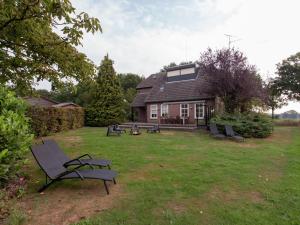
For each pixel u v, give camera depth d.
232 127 15.45
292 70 35.00
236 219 3.89
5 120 3.92
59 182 5.46
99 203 4.37
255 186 5.54
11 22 6.00
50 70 7.80
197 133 17.27
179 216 3.94
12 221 3.44
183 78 28.28
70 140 12.84
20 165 4.08
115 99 28.17
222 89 18.09
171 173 6.38
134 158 8.18
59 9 4.97
